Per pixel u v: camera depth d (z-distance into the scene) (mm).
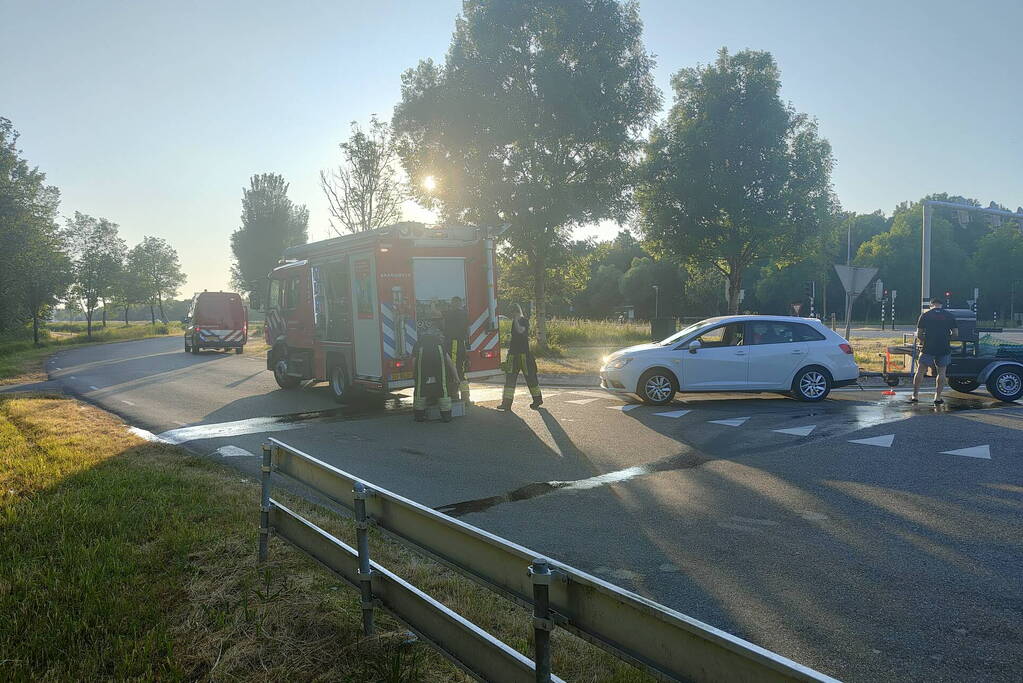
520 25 22984
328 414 11891
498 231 12305
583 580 2199
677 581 4512
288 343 14938
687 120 30500
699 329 12461
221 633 3625
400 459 8281
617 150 23750
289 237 64812
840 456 8055
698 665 1816
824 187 29938
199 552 4812
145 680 3156
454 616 2799
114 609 3857
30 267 38281
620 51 23328
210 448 9047
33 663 3361
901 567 4707
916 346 14359
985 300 86125
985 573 4590
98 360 26750
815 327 12477
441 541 2982
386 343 11398
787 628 3842
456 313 11656
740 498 6414
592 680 3172
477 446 8977
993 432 9289
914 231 85875
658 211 30562
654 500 6395
